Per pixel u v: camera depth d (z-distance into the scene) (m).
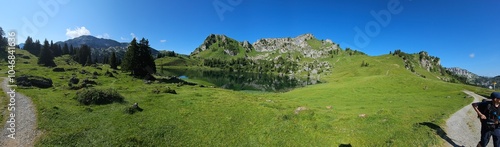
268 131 24.56
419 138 17.52
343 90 72.06
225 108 35.66
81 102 34.19
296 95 66.00
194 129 25.31
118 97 37.19
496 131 11.03
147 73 92.62
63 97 37.44
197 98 44.91
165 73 195.62
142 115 29.30
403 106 39.06
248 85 135.62
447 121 22.67
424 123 21.58
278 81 185.00
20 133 21.55
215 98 46.75
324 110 35.25
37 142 19.95
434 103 42.44
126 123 25.86
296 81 187.12
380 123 22.70
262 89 113.44
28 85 47.09
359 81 100.38
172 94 48.50
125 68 99.50
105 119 26.92
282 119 28.72
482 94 74.75
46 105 30.81
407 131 19.36
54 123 24.42
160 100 40.41
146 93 47.91
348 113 32.56
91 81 61.31
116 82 69.06
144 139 21.91
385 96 58.47
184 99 42.75
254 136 23.47
